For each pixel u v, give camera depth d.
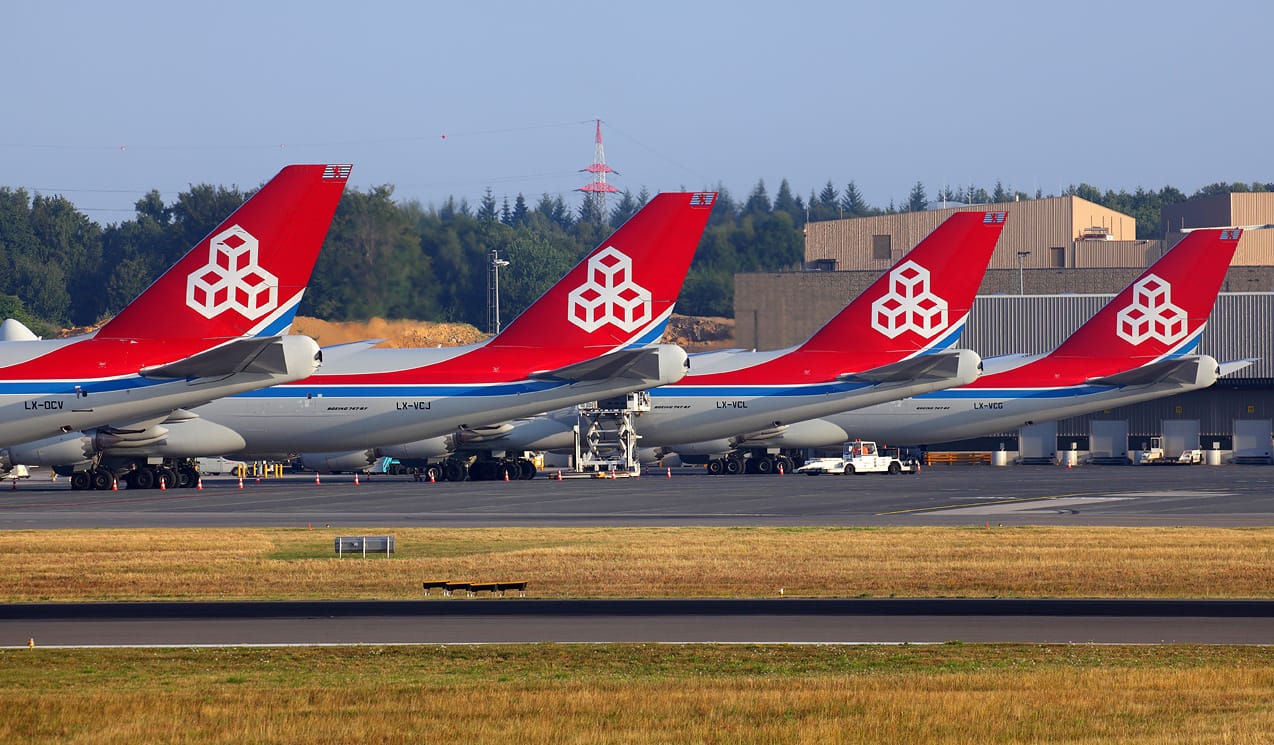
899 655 84.44
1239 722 66.06
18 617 100.56
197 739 64.88
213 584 117.38
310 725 67.06
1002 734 64.38
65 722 67.88
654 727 66.19
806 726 66.06
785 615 99.81
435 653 85.94
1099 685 74.25
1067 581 115.94
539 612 101.81
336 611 103.00
